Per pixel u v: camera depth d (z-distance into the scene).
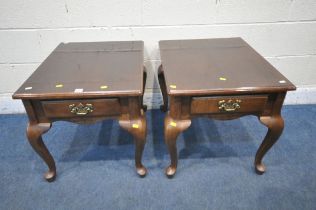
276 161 1.24
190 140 1.39
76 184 1.14
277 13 1.34
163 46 1.23
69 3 1.26
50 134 1.46
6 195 1.09
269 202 1.04
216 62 1.04
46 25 1.32
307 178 1.15
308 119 1.53
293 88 0.85
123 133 1.46
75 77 0.94
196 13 1.32
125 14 1.31
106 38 1.38
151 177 1.17
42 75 0.96
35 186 1.13
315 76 1.57
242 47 1.21
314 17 1.35
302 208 1.02
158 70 1.40
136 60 1.09
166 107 1.58
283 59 1.50
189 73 0.95
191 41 1.29
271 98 0.91
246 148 1.33
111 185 1.13
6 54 1.40
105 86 0.88
